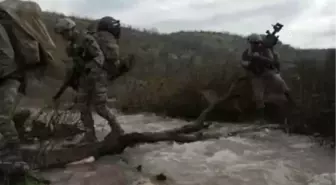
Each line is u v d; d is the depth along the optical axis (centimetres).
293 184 612
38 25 646
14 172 535
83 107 772
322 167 695
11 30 602
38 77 679
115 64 782
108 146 736
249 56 958
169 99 1412
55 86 933
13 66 593
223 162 725
